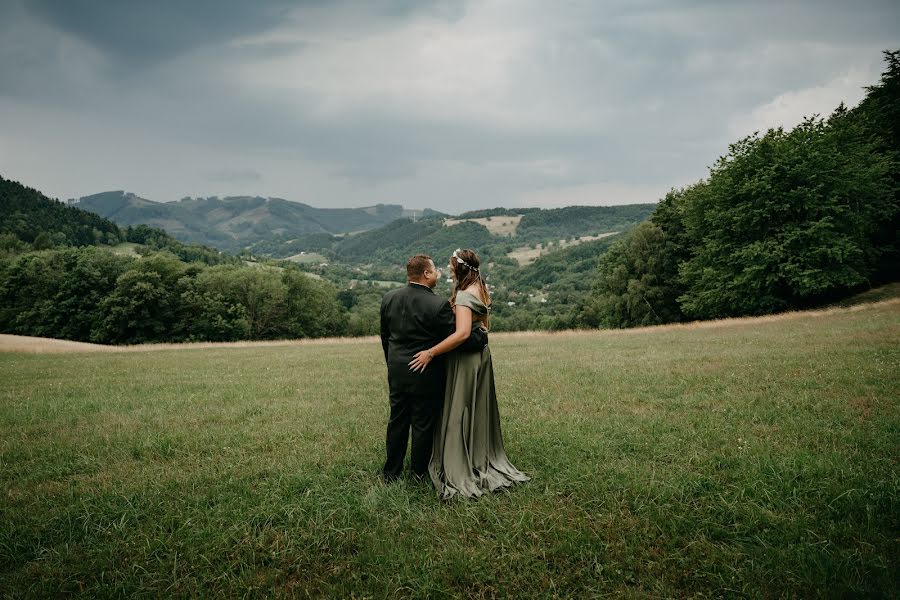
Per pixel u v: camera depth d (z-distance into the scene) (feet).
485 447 15.01
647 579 9.82
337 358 61.21
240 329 220.84
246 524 12.26
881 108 122.11
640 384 29.89
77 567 10.80
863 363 31.19
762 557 10.30
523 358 49.60
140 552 11.35
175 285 227.20
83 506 13.65
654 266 152.15
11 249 367.45
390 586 9.87
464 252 14.93
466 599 9.56
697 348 49.60
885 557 10.04
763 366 33.19
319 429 22.12
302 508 13.15
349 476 15.90
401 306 14.66
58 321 217.36
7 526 12.66
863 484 13.05
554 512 12.43
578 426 20.59
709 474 14.55
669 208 155.53
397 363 14.62
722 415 21.45
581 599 9.41
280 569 10.65
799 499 12.69
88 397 33.81
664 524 11.74
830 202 100.68
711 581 9.66
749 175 111.75
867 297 103.60
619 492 13.57
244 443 20.25
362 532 11.88
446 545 11.25
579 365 40.75
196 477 16.03
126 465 17.92
